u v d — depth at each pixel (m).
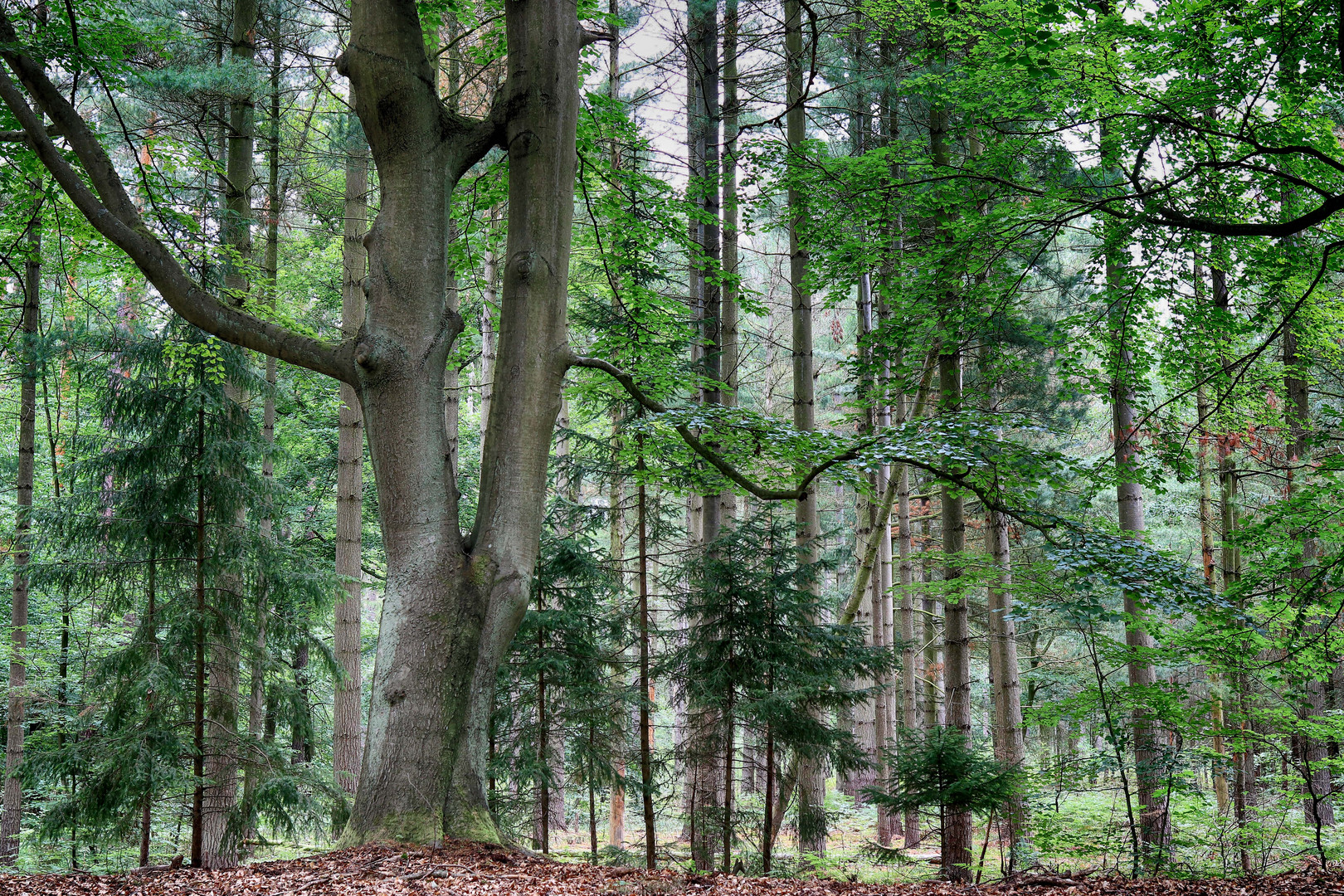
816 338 28.91
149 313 11.84
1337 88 7.86
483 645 7.22
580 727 10.66
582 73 10.44
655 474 10.48
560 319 7.89
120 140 10.59
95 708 8.57
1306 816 10.02
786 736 9.30
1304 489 9.01
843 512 26.56
